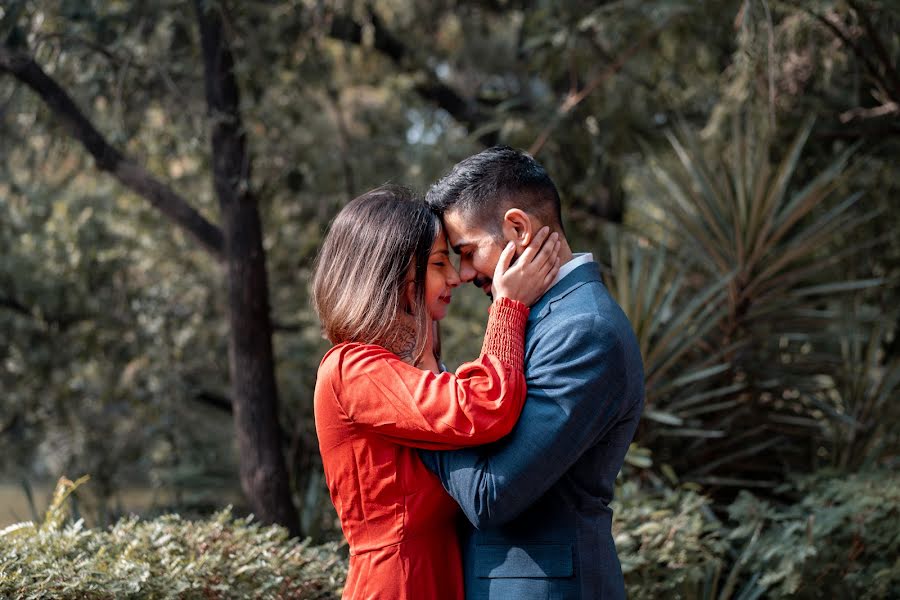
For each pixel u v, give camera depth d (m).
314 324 6.27
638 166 5.02
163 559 2.36
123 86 4.43
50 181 5.88
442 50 6.91
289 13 4.76
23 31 4.11
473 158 1.97
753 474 4.25
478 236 1.92
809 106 4.92
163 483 5.07
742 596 3.29
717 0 4.71
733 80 4.62
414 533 1.82
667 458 3.97
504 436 1.74
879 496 3.26
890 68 4.21
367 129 6.21
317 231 6.16
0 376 6.29
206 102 4.24
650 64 5.33
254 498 3.98
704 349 4.22
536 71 5.72
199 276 6.47
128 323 6.33
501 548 1.82
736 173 4.13
